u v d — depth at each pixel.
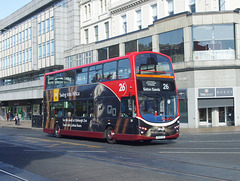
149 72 16.12
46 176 9.02
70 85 21.47
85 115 19.61
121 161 11.09
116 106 16.88
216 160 10.71
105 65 18.03
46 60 49.31
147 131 15.51
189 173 8.73
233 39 28.56
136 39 34.03
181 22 29.25
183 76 29.16
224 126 28.56
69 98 21.44
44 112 24.56
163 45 31.06
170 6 32.12
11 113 61.50
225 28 28.52
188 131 25.34
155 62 16.45
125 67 16.34
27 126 39.50
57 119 22.77
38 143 18.39
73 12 45.53
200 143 16.44
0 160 12.04
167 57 16.95
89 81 19.50
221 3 29.89
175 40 29.89
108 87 17.62
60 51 46.88
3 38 64.50
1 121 58.00
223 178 8.05
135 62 15.80
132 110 15.64
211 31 28.53
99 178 8.49
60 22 46.91
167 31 30.53
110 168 9.81
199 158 11.23
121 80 16.58
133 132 15.57
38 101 52.06
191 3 30.59
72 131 20.91
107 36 40.34
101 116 18.09
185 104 29.00
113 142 17.34
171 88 16.73
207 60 28.31
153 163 10.48
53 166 10.52
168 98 16.48
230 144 15.52
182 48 29.28
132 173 8.95
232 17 28.39
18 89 55.19
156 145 16.36
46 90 24.48
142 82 15.79
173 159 11.17
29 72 55.53
